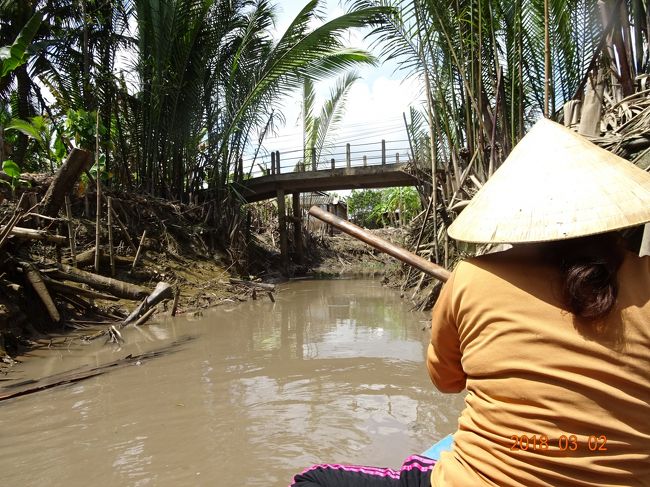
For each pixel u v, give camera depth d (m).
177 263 10.21
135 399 3.74
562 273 1.12
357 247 21.30
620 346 1.06
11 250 6.16
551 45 6.13
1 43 11.57
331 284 13.04
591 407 1.05
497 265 1.23
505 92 6.81
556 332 1.09
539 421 1.09
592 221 1.15
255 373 4.37
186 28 11.98
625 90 4.58
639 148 3.87
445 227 8.09
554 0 5.18
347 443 2.92
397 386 3.93
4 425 3.29
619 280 1.11
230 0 12.66
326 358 4.86
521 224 1.21
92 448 2.93
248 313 7.87
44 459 2.81
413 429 3.09
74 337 5.82
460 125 7.65
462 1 6.43
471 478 1.18
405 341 5.57
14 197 7.72
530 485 1.09
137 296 6.88
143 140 12.46
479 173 6.88
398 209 24.33
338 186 15.59
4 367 4.73
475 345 1.22
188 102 12.78
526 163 1.31
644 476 1.06
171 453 2.85
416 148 10.30
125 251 9.27
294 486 1.54
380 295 10.10
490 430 1.16
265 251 16.66
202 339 5.84
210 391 3.89
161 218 11.26
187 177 13.52
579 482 1.06
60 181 7.36
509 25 6.29
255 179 15.73
